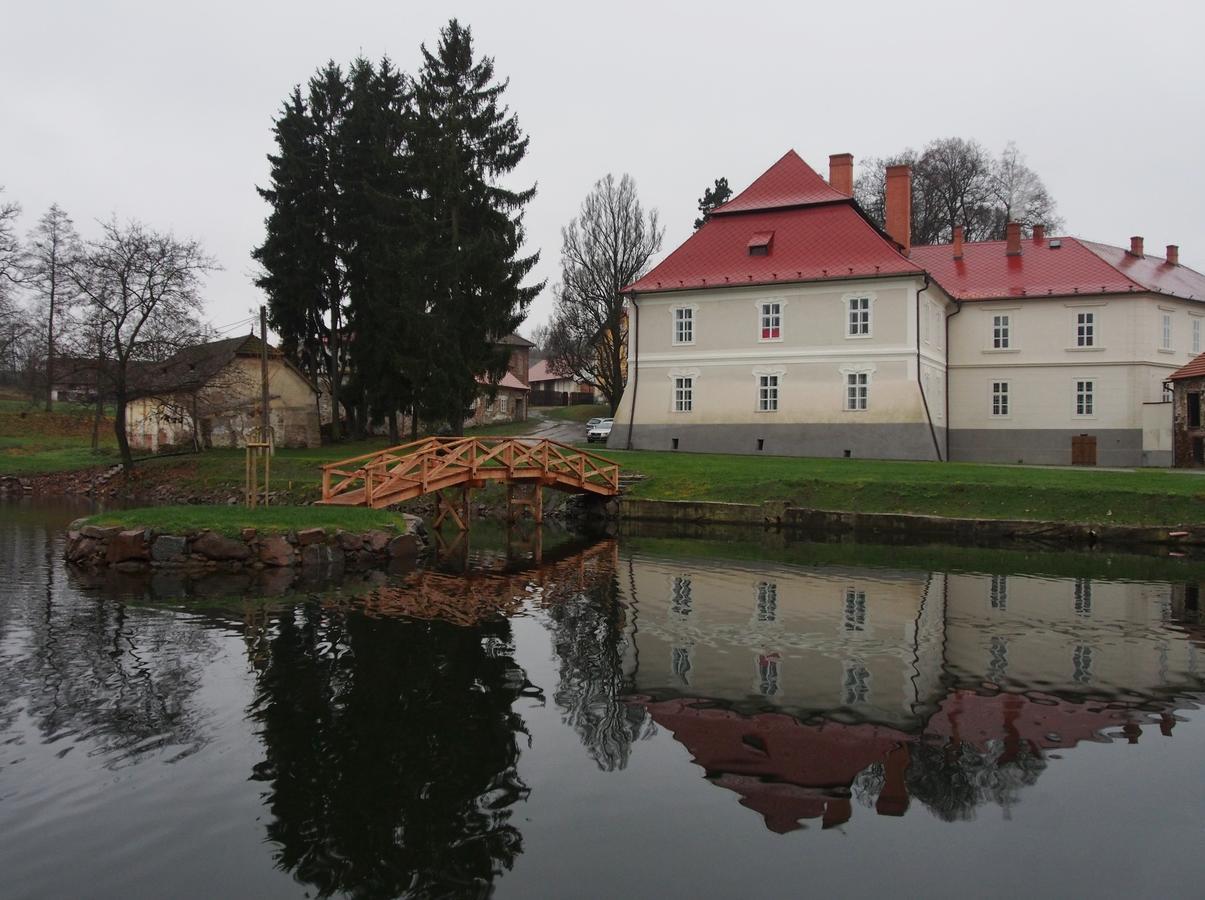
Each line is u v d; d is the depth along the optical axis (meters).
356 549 18.95
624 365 52.84
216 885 5.89
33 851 6.29
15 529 24.73
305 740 8.46
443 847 6.46
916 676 10.79
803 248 37.22
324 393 50.09
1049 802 7.32
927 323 36.47
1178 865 6.29
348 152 41.50
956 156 56.06
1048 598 15.83
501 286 36.28
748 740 8.64
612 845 6.52
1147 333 38.69
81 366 37.69
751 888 5.93
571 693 10.02
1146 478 26.86
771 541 23.86
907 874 6.14
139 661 10.94
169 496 34.91
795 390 36.31
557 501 29.73
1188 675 10.86
